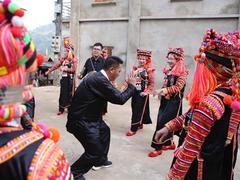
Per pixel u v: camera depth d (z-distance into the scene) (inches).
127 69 447.5
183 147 62.1
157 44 426.9
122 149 180.1
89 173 143.9
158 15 422.6
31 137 35.0
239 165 158.9
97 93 118.7
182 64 166.9
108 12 461.7
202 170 62.5
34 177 32.3
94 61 258.4
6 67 31.3
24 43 32.5
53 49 525.0
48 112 281.6
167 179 64.9
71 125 123.8
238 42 62.0
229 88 61.9
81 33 487.2
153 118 268.8
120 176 142.9
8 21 31.6
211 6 389.7
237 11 377.1
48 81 527.2
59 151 36.1
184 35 409.7
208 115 59.0
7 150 33.2
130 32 441.4
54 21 556.4
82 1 480.1
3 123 34.5
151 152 170.4
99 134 128.5
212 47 62.0
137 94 207.3
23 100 34.3
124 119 262.5
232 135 64.8
